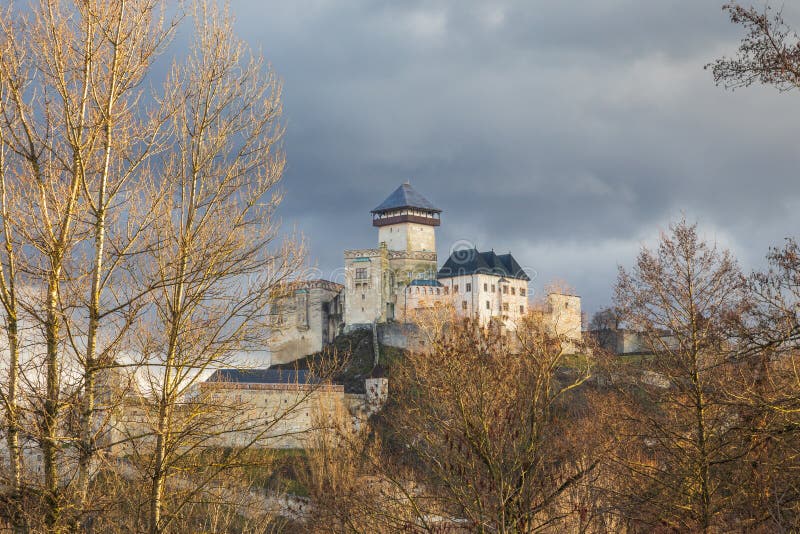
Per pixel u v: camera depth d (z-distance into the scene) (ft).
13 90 102.12
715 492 156.15
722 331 130.82
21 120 103.76
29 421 99.91
